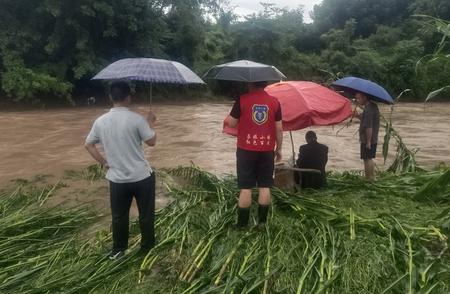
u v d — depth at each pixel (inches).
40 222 228.8
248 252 175.2
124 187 177.9
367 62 1541.6
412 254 165.3
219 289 152.7
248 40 1501.0
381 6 1825.8
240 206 198.8
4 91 1027.3
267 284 154.2
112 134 175.9
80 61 1083.9
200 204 237.1
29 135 572.7
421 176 270.2
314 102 231.5
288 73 1537.9
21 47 1030.4
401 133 626.2
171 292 157.6
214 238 186.7
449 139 565.0
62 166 383.9
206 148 470.6
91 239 207.0
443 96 1519.4
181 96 1291.8
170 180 308.7
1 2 1007.6
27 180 331.9
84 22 1084.5
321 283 151.3
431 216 212.4
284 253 174.6
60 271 174.9
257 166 202.5
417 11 1717.5
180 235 196.5
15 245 201.8
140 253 185.3
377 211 222.4
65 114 876.0
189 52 1364.4
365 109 279.1
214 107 1091.3
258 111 198.5
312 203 223.8
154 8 1206.3
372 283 153.3
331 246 176.4
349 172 327.0
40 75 1007.0
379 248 172.4
